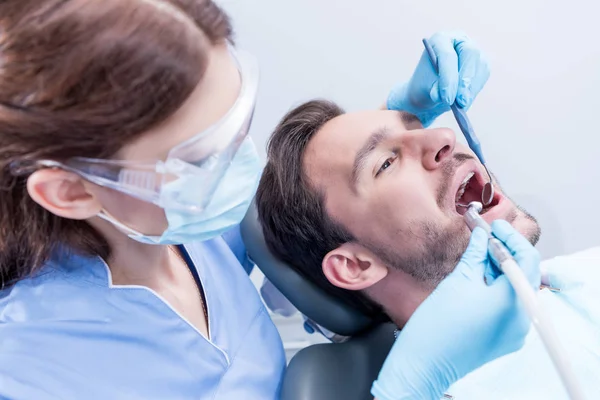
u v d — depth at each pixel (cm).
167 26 48
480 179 102
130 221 64
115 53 46
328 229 101
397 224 96
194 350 84
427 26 135
